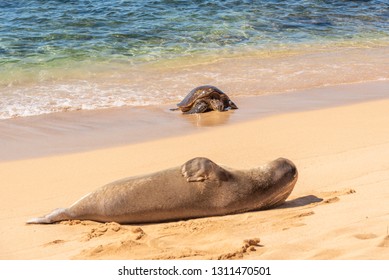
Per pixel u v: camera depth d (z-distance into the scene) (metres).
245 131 12.09
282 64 18.69
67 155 10.79
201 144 11.26
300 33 22.88
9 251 6.83
